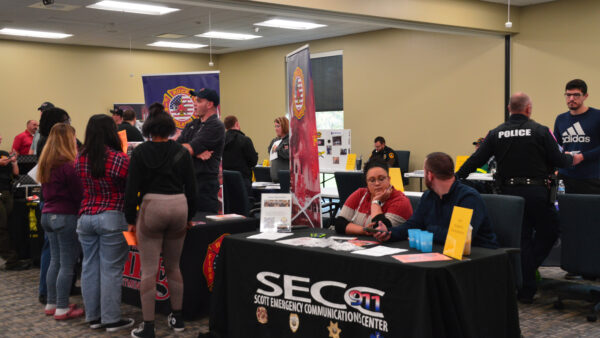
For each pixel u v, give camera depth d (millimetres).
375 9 6906
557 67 8414
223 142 4059
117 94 12242
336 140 8258
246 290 2893
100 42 11383
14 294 4395
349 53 11336
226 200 5035
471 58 9539
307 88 3439
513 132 3705
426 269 2176
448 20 7738
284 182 5375
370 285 2359
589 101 8078
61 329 3508
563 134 4457
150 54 12688
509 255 2537
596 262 3359
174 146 3162
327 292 2527
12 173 5312
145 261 3174
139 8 8320
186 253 3482
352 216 3160
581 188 4340
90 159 3293
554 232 3781
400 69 10578
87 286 3477
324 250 2582
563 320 3500
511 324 2506
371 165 3043
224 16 9031
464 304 2250
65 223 3559
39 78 11188
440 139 10094
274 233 3096
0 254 5273
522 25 8773
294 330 2678
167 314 3625
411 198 3523
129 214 3117
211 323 3047
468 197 2709
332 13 6633
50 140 3520
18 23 9234
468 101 9625
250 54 13039
